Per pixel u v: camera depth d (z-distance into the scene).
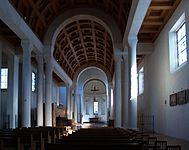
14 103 25.28
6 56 29.50
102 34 32.31
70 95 44.88
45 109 25.34
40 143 7.64
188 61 15.69
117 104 25.64
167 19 20.05
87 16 25.80
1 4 14.64
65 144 4.46
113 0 23.03
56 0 23.98
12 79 25.20
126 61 24.70
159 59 23.02
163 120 21.81
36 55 25.19
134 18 16.20
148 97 27.53
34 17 22.50
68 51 37.22
